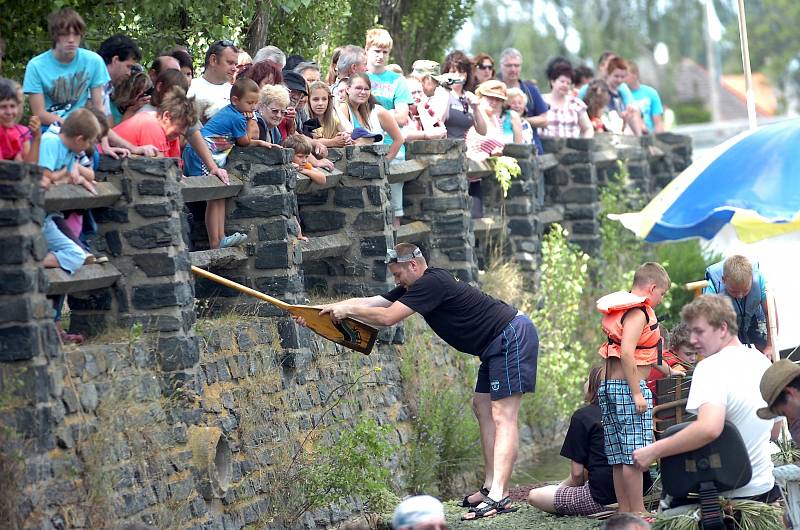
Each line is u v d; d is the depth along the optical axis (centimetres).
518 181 3834
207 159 2506
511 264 3822
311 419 2680
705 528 1917
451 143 3391
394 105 3334
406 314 2533
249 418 2477
